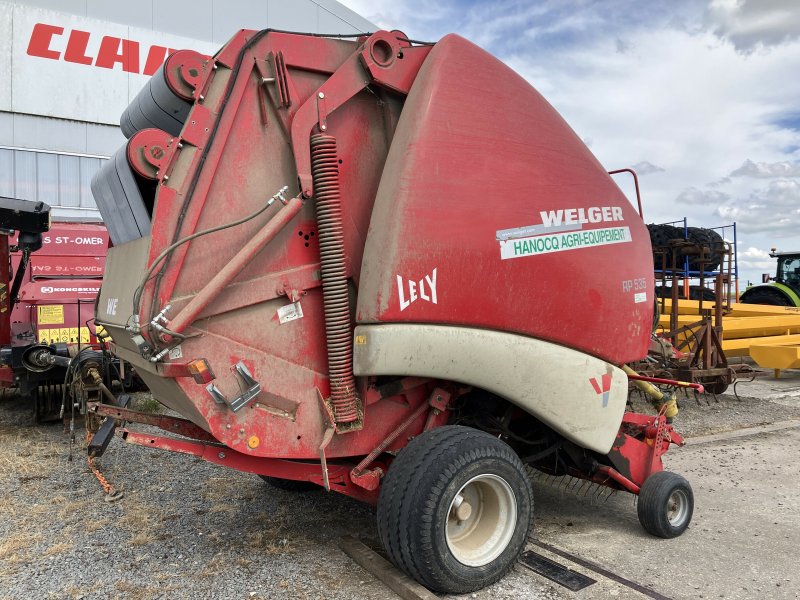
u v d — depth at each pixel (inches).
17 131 532.1
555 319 141.9
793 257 627.8
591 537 158.7
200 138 117.2
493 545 128.2
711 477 216.1
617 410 152.9
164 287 112.1
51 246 334.3
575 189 149.2
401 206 124.7
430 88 131.9
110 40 567.2
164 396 136.1
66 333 323.6
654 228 389.4
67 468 211.8
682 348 391.9
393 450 136.9
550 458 176.6
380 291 122.7
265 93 124.5
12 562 136.5
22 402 332.5
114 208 140.1
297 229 127.6
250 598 121.1
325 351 130.0
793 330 519.8
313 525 159.8
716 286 386.0
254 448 120.4
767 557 147.5
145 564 136.1
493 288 133.0
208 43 619.2
